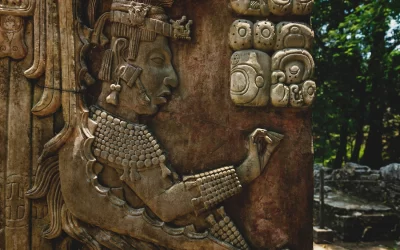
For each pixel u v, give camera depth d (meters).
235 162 1.45
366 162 7.08
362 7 5.25
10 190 1.40
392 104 6.81
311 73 1.42
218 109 1.45
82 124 1.38
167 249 1.42
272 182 1.46
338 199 4.08
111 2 1.42
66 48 1.38
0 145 1.40
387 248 3.40
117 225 1.39
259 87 1.40
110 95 1.39
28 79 1.41
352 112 6.86
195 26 1.45
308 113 1.47
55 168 1.41
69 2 1.38
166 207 1.40
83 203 1.38
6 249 1.40
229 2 1.44
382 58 6.02
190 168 1.44
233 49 1.44
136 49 1.40
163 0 1.41
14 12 1.38
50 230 1.41
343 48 6.11
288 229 1.46
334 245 3.46
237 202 1.45
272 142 1.43
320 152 7.71
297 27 1.41
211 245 1.41
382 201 3.98
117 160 1.38
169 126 1.44
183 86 1.45
